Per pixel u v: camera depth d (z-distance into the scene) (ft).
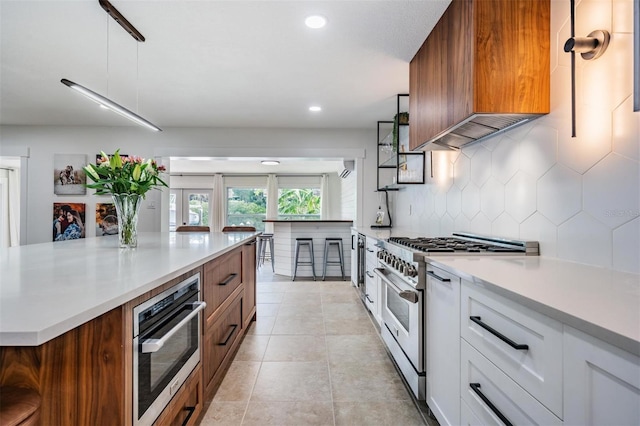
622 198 4.15
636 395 2.07
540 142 5.65
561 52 5.18
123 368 3.32
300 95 11.98
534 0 5.42
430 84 7.53
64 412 3.17
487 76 5.36
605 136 4.38
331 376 7.58
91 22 7.29
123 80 10.59
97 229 16.42
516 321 3.33
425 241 7.76
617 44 4.21
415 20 7.11
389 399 6.64
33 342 2.37
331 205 31.89
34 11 6.87
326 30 7.59
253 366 8.07
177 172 30.48
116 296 3.20
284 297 14.64
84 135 16.39
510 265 4.78
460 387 4.59
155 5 6.68
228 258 7.86
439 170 10.36
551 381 2.85
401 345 7.02
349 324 11.10
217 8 6.79
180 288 4.86
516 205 6.34
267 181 31.68
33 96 12.09
